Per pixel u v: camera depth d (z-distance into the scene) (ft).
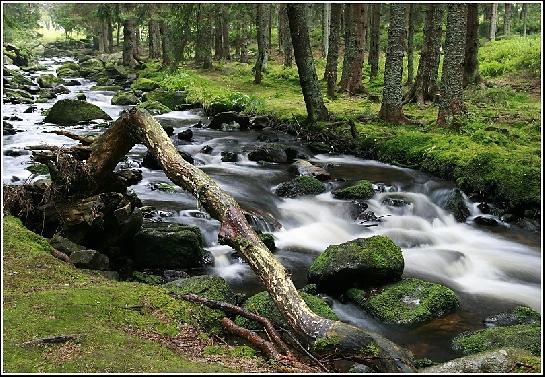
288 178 39.78
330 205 33.88
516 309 21.33
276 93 78.95
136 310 15.89
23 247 19.99
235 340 16.11
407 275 25.40
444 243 30.42
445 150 41.93
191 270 24.41
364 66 97.86
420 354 18.21
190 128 59.47
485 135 44.57
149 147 22.13
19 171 36.73
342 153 48.85
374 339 14.33
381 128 51.39
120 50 177.88
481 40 112.16
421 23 125.80
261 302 18.71
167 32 106.32
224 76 97.81
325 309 19.01
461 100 49.93
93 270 21.03
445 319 20.65
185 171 20.54
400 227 32.35
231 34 132.77
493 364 13.74
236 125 59.47
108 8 119.65
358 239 23.70
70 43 197.77
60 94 85.35
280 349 15.51
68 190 23.84
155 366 12.20
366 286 22.35
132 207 24.76
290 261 26.30
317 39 136.77
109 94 88.12
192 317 16.40
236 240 17.83
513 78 73.56
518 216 33.65
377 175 41.09
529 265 27.17
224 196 19.30
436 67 66.28
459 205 34.47
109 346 13.12
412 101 66.44
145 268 24.34
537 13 134.62
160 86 88.89
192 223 28.35
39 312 14.57
